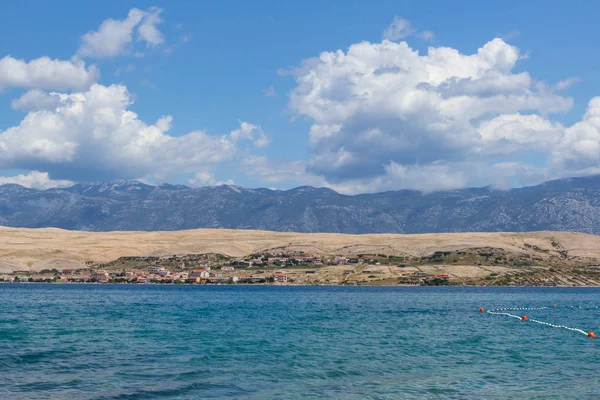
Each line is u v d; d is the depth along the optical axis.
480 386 50.44
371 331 91.19
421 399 45.81
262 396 46.19
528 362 62.72
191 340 77.69
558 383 51.88
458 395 47.19
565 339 83.94
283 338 80.81
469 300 194.12
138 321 105.25
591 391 48.88
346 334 86.56
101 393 46.34
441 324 105.12
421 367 58.97
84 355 64.19
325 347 72.19
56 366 57.38
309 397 46.06
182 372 54.97
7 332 85.00
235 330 90.88
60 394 45.91
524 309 150.62
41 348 69.00
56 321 103.94
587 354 68.94
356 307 153.00
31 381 50.34
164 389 47.97
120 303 163.62
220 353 66.50
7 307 141.75
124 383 49.97
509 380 53.00
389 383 51.28
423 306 159.25
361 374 55.12
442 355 66.94
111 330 89.12
